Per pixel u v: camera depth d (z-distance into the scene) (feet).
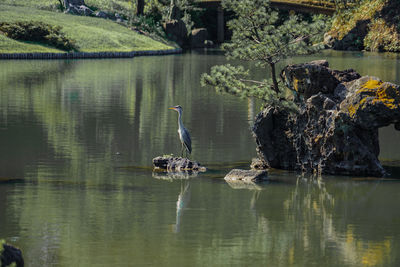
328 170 74.08
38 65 209.97
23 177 69.87
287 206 60.70
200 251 48.26
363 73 193.98
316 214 58.34
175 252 48.01
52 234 51.39
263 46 79.71
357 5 332.60
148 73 194.59
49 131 97.14
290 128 77.00
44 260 45.88
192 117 113.60
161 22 339.16
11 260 36.96
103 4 349.61
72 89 150.51
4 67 198.59
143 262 45.91
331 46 326.24
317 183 69.62
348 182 70.13
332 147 73.31
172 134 97.04
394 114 70.28
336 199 63.31
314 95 74.08
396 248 49.60
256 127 77.61
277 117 77.92
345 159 73.05
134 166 76.48
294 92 77.97
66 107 121.90
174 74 192.75
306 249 49.16
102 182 68.44
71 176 70.79
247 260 46.73
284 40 79.97
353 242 50.85
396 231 53.78
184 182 69.21
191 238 51.13
